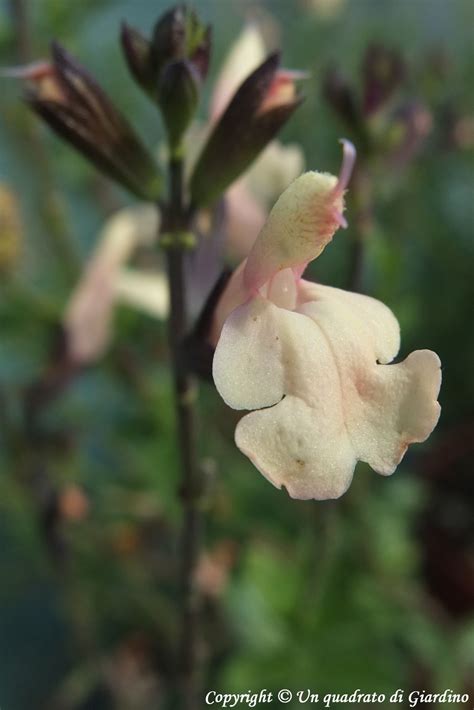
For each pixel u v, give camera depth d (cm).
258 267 9
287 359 9
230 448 18
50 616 21
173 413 16
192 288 10
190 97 10
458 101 20
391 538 16
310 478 8
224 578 17
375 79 12
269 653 15
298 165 13
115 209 19
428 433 9
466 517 19
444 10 28
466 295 22
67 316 14
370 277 17
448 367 22
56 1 17
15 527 17
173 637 18
